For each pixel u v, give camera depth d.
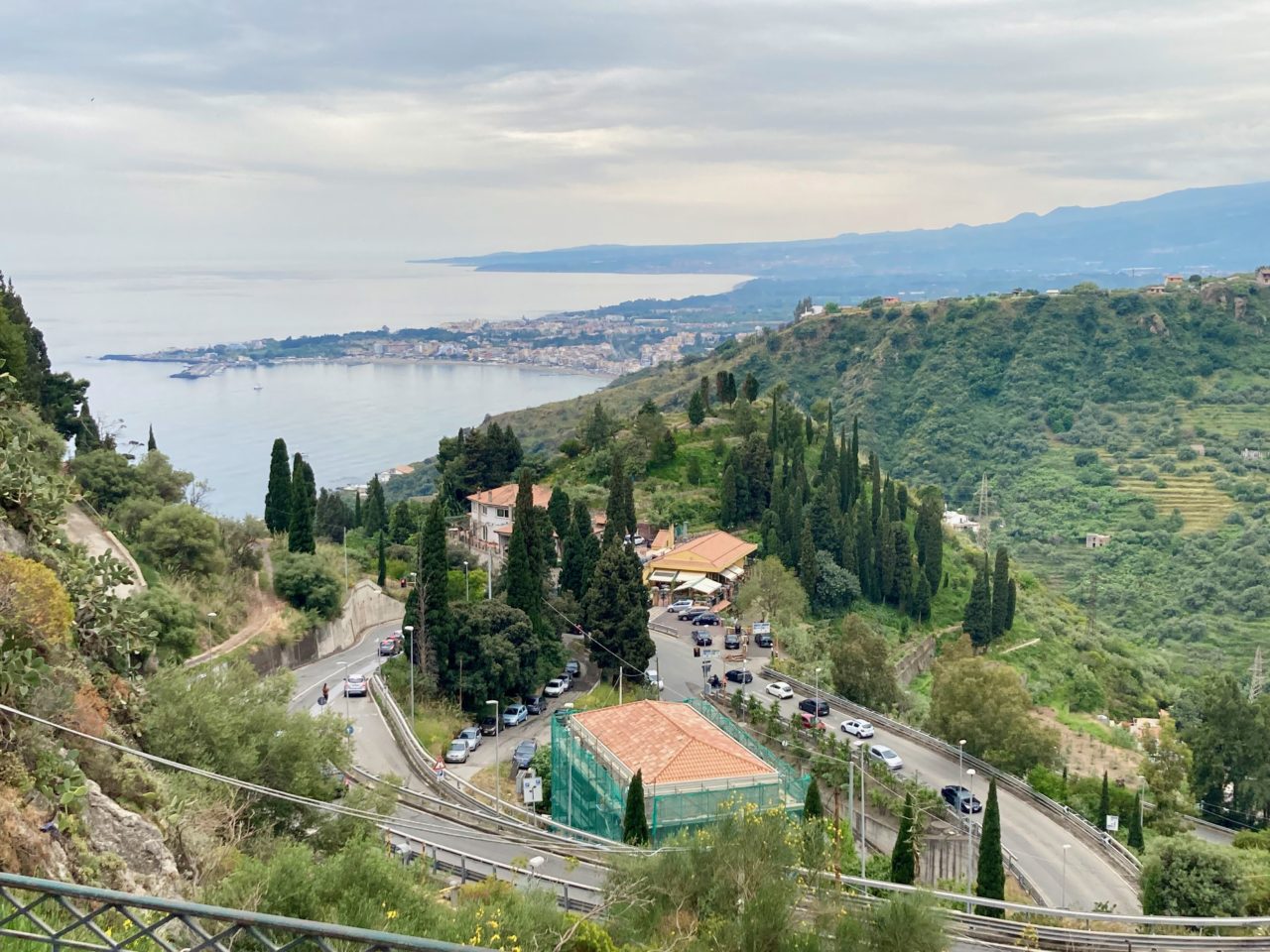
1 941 15.38
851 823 61.06
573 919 31.00
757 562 120.50
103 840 28.45
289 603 90.19
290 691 47.81
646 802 53.78
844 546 134.00
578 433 177.00
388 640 92.69
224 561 85.00
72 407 94.75
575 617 96.19
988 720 79.06
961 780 76.62
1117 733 109.62
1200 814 85.94
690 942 28.92
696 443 164.38
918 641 127.25
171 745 38.50
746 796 54.91
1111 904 57.88
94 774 31.20
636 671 90.00
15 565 33.97
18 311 93.38
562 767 65.94
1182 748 81.81
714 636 108.56
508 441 162.00
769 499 143.62
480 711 80.88
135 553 77.19
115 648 39.66
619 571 90.50
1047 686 124.62
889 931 29.64
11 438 44.31
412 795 56.06
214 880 31.27
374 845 34.66
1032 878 61.88
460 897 33.91
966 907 51.38
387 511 152.00
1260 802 83.69
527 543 90.44
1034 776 78.75
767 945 29.19
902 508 158.62
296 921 12.44
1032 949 44.47
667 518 142.00
